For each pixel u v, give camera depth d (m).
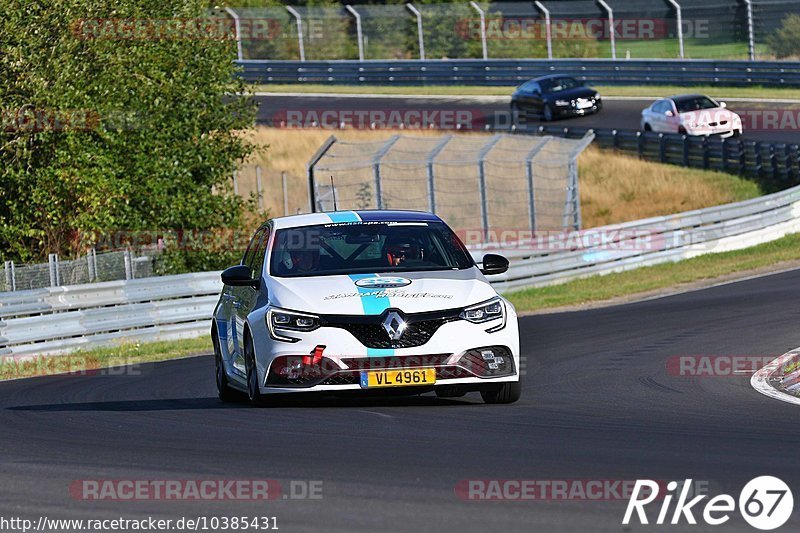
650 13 174.25
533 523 17.97
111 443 26.66
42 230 83.81
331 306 29.92
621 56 187.00
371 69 181.75
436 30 189.75
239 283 32.56
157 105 85.12
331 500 19.81
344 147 99.38
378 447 24.67
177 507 19.83
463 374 29.91
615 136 143.25
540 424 27.72
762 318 55.12
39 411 34.44
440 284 30.83
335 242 33.06
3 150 81.44
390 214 34.81
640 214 128.00
